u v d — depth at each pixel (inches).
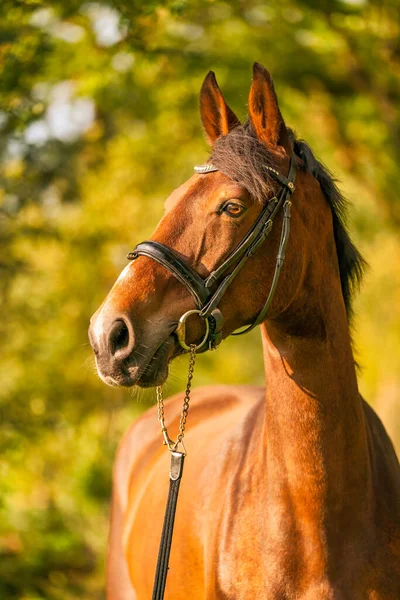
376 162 601.0
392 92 516.4
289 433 135.1
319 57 499.8
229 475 152.5
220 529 145.6
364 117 575.5
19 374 443.8
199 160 602.5
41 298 482.3
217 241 126.9
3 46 298.2
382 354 705.0
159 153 574.9
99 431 512.4
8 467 403.9
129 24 281.1
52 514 465.4
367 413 151.0
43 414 434.6
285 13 450.3
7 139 334.6
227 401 205.3
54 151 438.3
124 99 486.3
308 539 133.1
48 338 480.1
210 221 127.2
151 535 175.6
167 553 135.1
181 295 125.5
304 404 133.4
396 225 629.3
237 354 791.1
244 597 138.0
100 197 526.0
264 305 130.4
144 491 195.9
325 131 606.5
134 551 188.2
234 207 126.6
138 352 121.8
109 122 606.9
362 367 153.2
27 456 436.8
